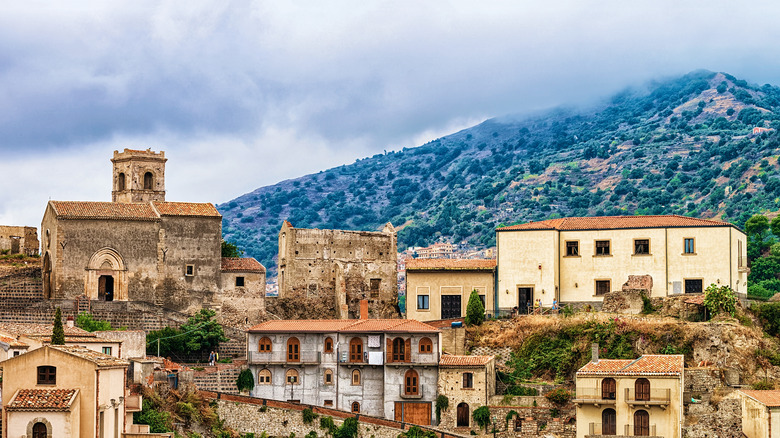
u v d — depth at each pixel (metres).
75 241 128.38
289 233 140.38
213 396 108.94
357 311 142.00
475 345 125.69
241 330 129.25
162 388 105.06
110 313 123.31
